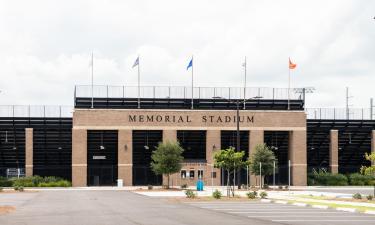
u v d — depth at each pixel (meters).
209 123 77.88
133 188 71.00
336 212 31.98
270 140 81.88
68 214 29.92
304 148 79.44
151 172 80.31
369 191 62.75
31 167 76.94
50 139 80.12
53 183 74.62
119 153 76.31
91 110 75.94
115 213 30.59
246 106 81.00
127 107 78.94
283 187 74.12
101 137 78.69
